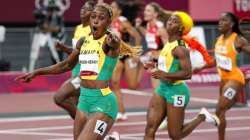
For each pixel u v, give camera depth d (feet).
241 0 147.74
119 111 90.63
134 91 127.75
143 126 86.48
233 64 67.05
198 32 137.08
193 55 111.45
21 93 124.67
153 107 58.59
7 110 102.58
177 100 57.72
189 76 56.03
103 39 47.88
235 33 67.51
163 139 76.13
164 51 57.77
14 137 78.89
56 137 78.89
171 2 145.18
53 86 126.82
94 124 47.19
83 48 48.62
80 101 49.16
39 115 97.50
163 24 85.25
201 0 148.36
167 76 55.67
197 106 106.22
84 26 68.03
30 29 132.46
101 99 47.88
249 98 109.70
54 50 128.06
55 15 131.64
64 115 97.50
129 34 90.12
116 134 53.62
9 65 128.98
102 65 47.73
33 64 129.49
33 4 135.64
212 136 79.30
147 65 57.52
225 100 66.44
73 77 67.00
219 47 68.13
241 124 89.15
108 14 47.50
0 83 123.65
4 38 131.13
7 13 134.62
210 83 135.54
